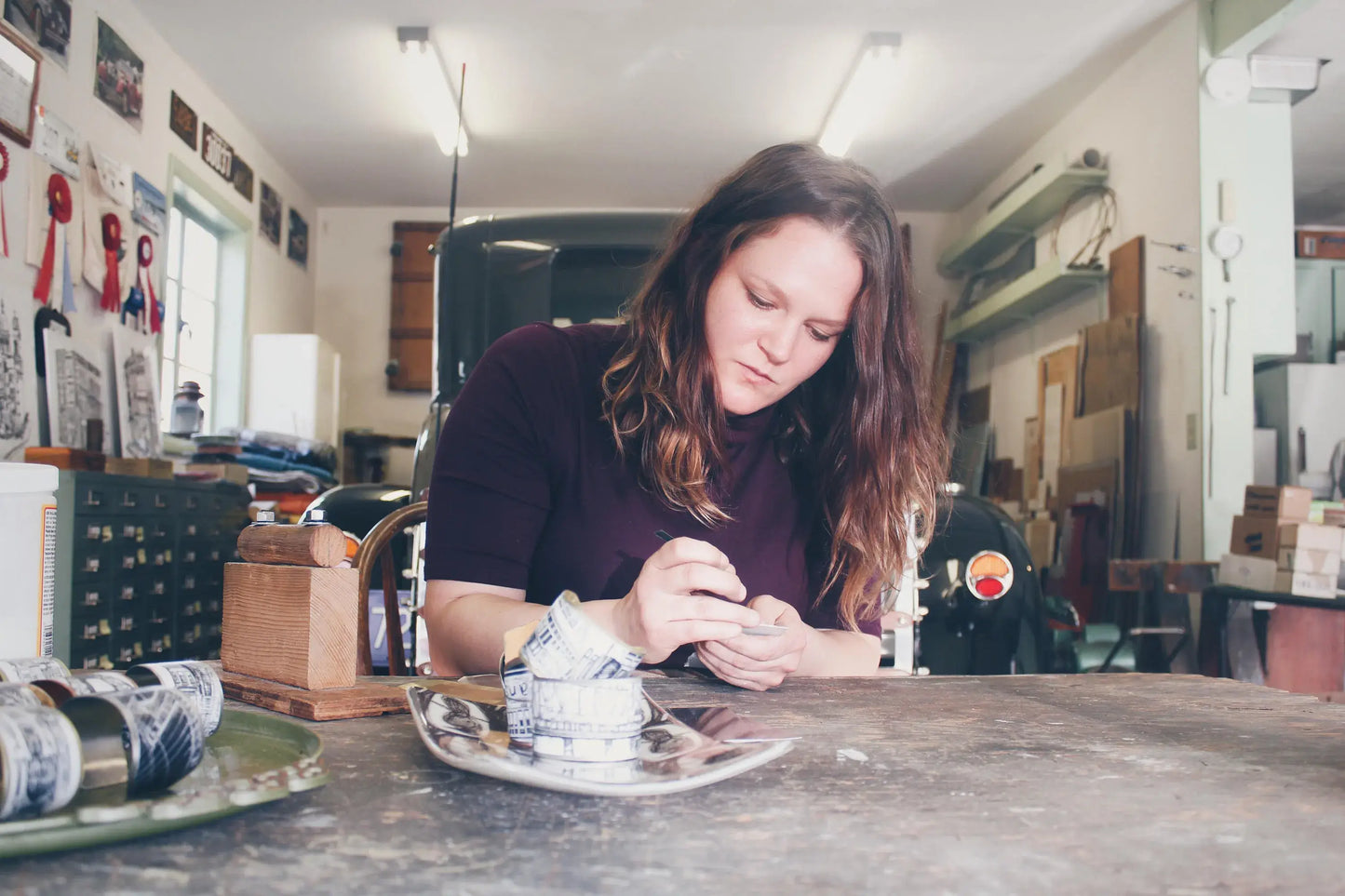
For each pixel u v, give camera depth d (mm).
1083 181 5406
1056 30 4836
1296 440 5172
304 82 5477
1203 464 4312
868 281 1088
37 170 3627
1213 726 783
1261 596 3189
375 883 406
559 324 2104
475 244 2086
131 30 4559
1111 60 5148
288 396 6086
